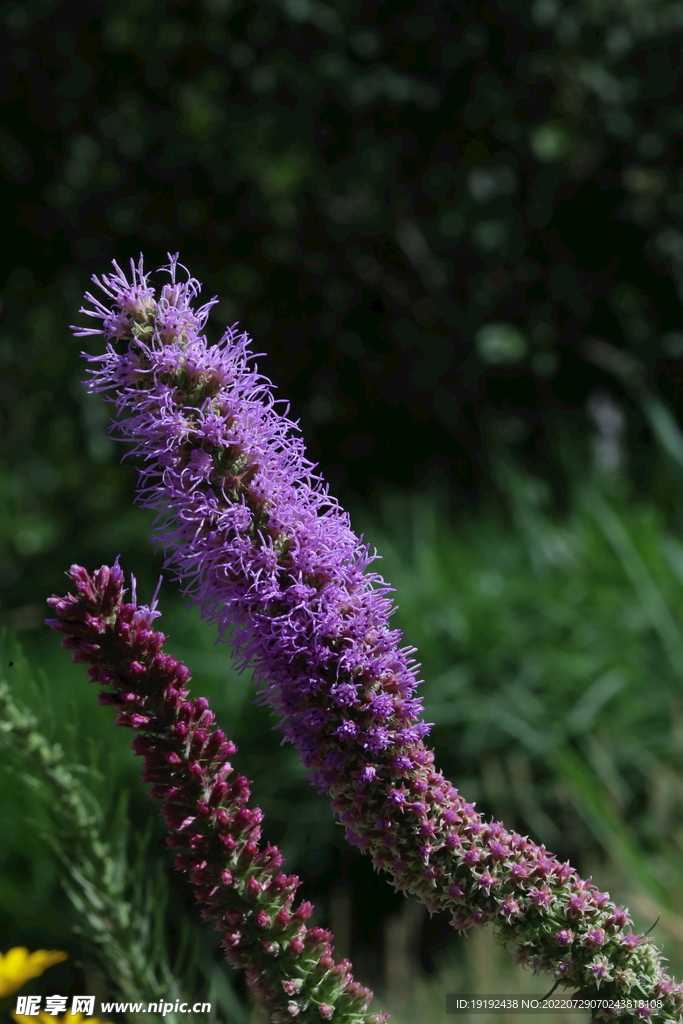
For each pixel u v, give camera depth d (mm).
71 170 9156
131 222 9344
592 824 5543
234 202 9414
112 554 8719
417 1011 4852
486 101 8719
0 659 3475
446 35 8711
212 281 9469
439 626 6844
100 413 8953
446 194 9180
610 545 7242
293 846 6363
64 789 2736
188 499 1715
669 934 4262
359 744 1735
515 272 9406
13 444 9219
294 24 8680
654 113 8891
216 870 1749
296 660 1729
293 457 1801
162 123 8945
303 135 8844
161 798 1776
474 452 9641
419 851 1746
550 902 1763
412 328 9633
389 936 5719
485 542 7996
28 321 9414
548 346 9398
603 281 9508
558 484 9062
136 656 1767
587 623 6812
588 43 8609
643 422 9320
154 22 8602
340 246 9562
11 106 9078
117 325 1761
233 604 1745
